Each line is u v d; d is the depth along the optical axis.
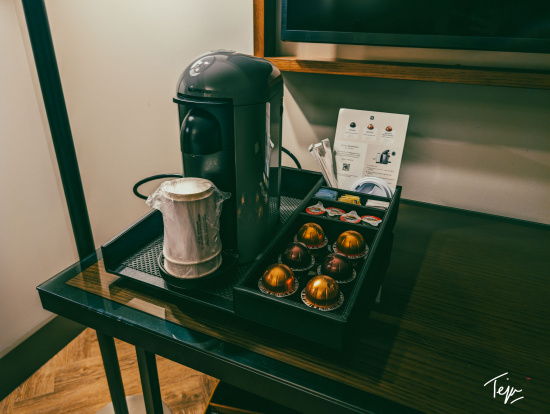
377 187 0.95
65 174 0.78
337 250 0.71
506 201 0.98
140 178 1.43
